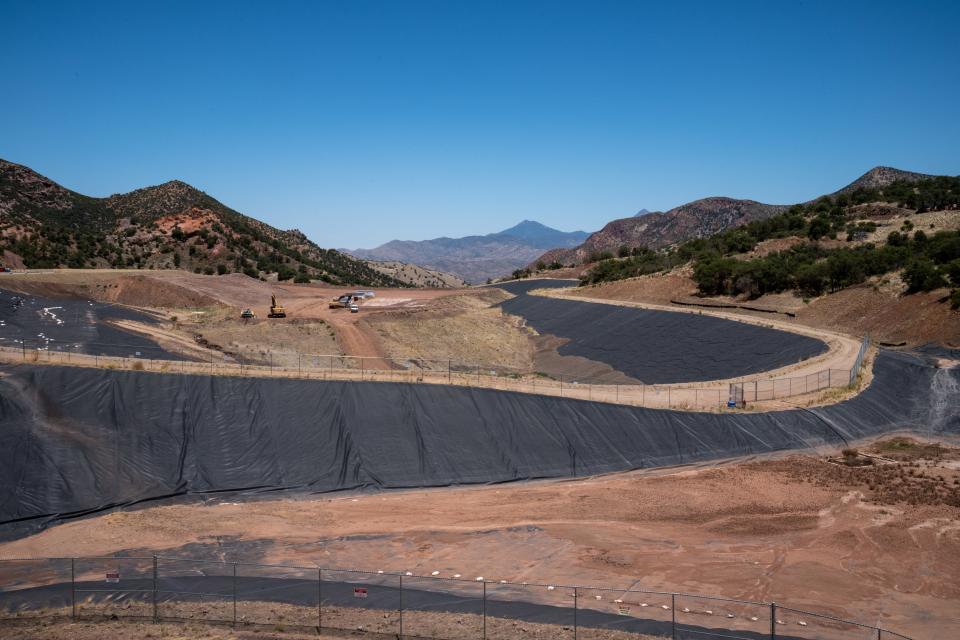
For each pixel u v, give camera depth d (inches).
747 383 1991.9
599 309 3452.3
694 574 985.5
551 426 1557.6
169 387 1492.4
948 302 2453.2
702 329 2716.5
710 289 3572.8
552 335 3344.0
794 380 1987.0
